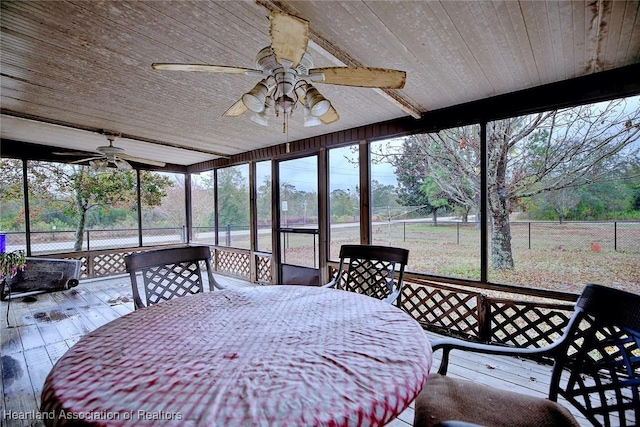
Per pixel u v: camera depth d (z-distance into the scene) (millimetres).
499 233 4602
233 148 5156
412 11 1586
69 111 3127
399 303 2193
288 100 1518
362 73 1548
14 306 4016
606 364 1161
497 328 2760
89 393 832
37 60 2078
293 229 4734
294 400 804
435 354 2641
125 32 1773
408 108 2930
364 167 3787
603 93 2295
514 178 4496
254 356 1056
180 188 8039
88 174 6363
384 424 767
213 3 1531
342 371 952
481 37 1833
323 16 1613
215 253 6383
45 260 4711
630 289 3723
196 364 1000
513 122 4363
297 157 4641
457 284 3096
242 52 2014
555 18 1644
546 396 2010
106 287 5035
